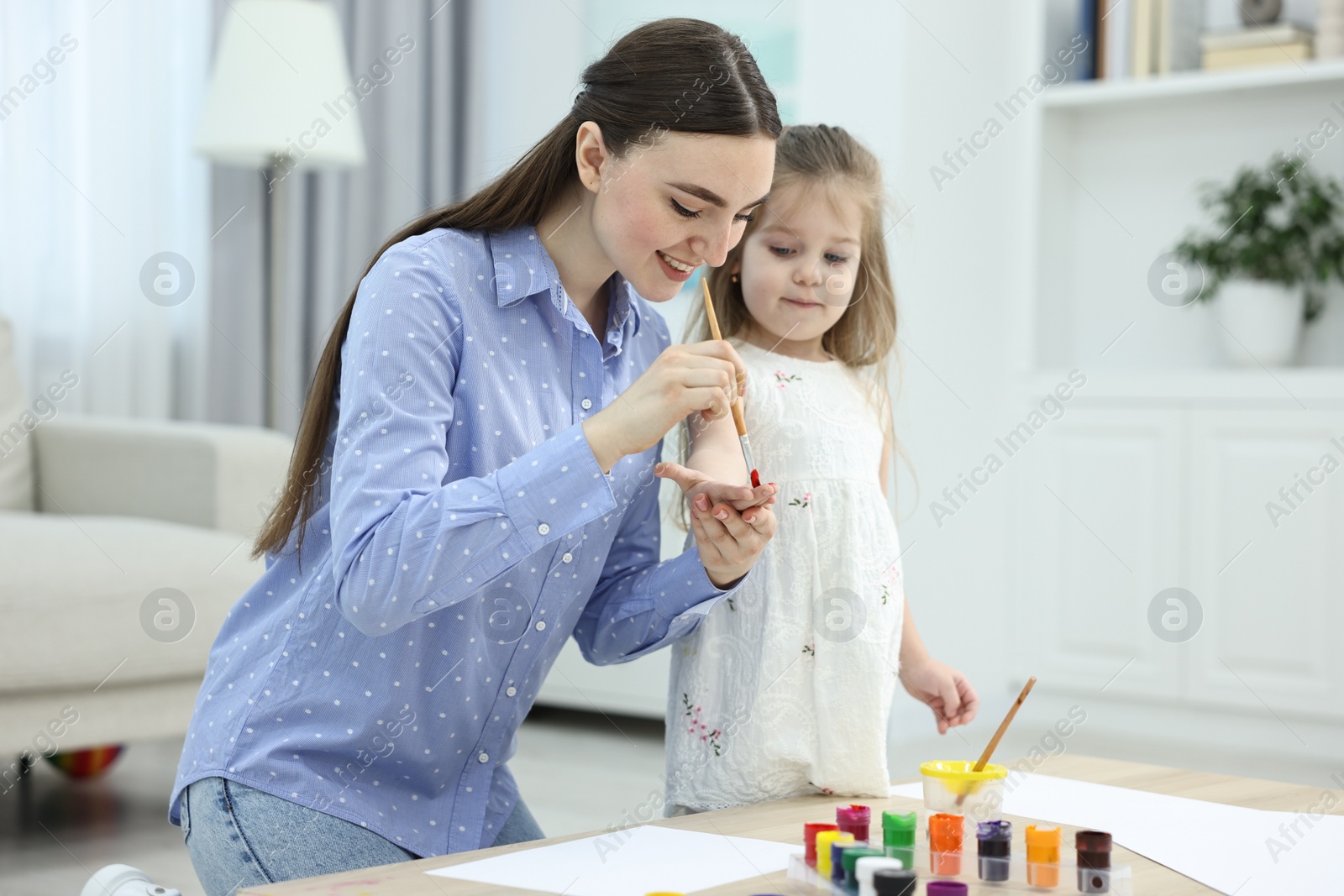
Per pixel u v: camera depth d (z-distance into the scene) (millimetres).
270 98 3725
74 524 2699
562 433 1125
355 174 4383
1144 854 1082
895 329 1646
